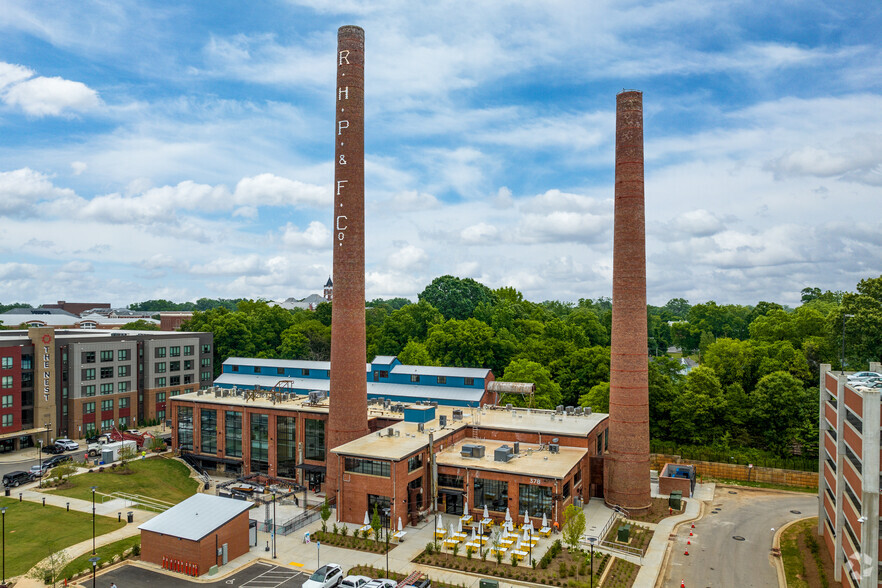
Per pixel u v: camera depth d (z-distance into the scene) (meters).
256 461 84.44
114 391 109.81
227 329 151.25
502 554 53.84
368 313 195.00
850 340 106.31
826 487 59.25
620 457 68.00
